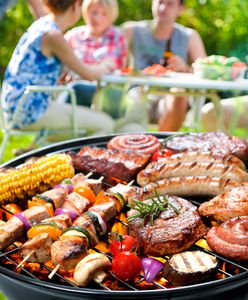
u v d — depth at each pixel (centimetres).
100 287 176
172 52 502
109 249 197
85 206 208
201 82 381
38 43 392
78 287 168
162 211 200
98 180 229
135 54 507
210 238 185
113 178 248
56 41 389
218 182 219
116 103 477
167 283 179
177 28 506
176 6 493
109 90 476
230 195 204
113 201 208
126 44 490
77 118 416
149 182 235
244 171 232
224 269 187
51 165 233
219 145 262
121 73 420
